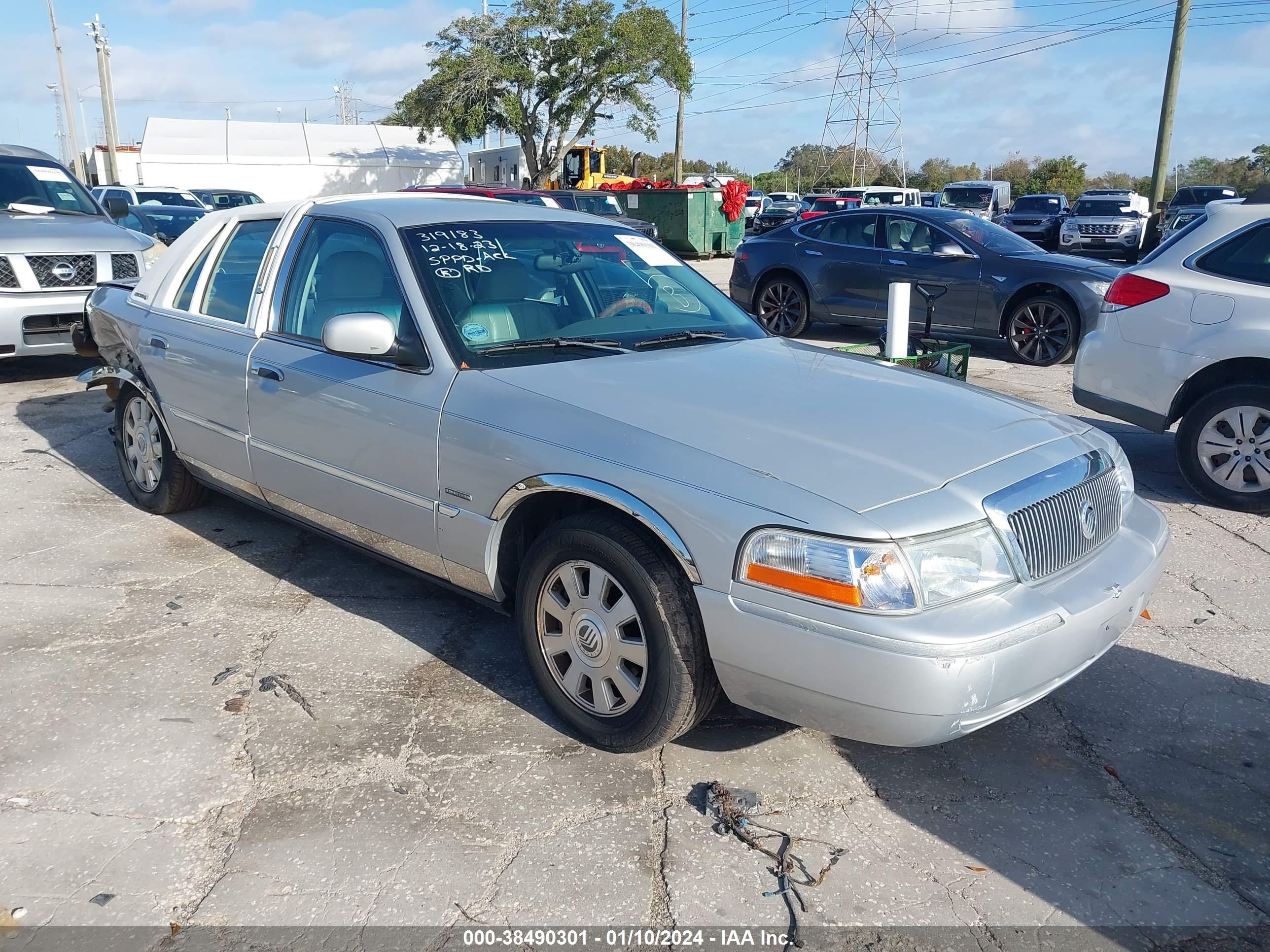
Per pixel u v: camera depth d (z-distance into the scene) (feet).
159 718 11.21
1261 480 18.89
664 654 9.66
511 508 10.78
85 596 14.35
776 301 39.70
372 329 11.44
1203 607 14.94
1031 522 9.43
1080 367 20.86
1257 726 11.66
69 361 31.86
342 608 14.17
